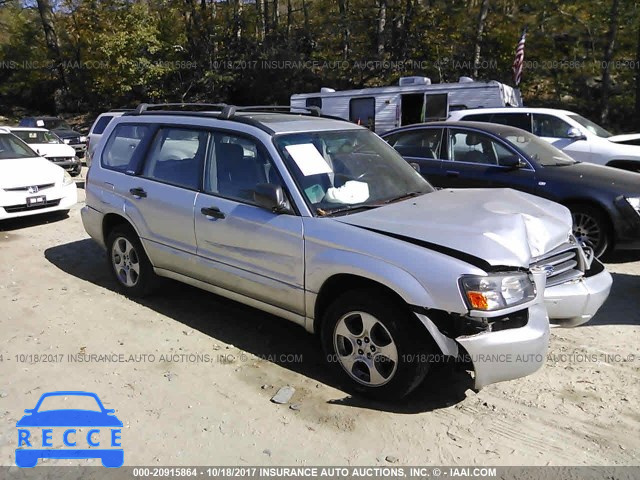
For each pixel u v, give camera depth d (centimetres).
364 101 1423
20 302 538
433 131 800
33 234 814
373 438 328
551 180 685
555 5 2177
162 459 309
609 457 311
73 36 3147
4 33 3722
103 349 439
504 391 380
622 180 666
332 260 362
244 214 418
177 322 492
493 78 2314
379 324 351
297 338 463
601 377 397
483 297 315
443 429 337
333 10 2806
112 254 560
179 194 472
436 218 371
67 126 2106
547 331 338
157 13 2836
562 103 2281
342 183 419
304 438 328
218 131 459
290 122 454
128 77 2692
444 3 2406
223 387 384
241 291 438
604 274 438
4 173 830
